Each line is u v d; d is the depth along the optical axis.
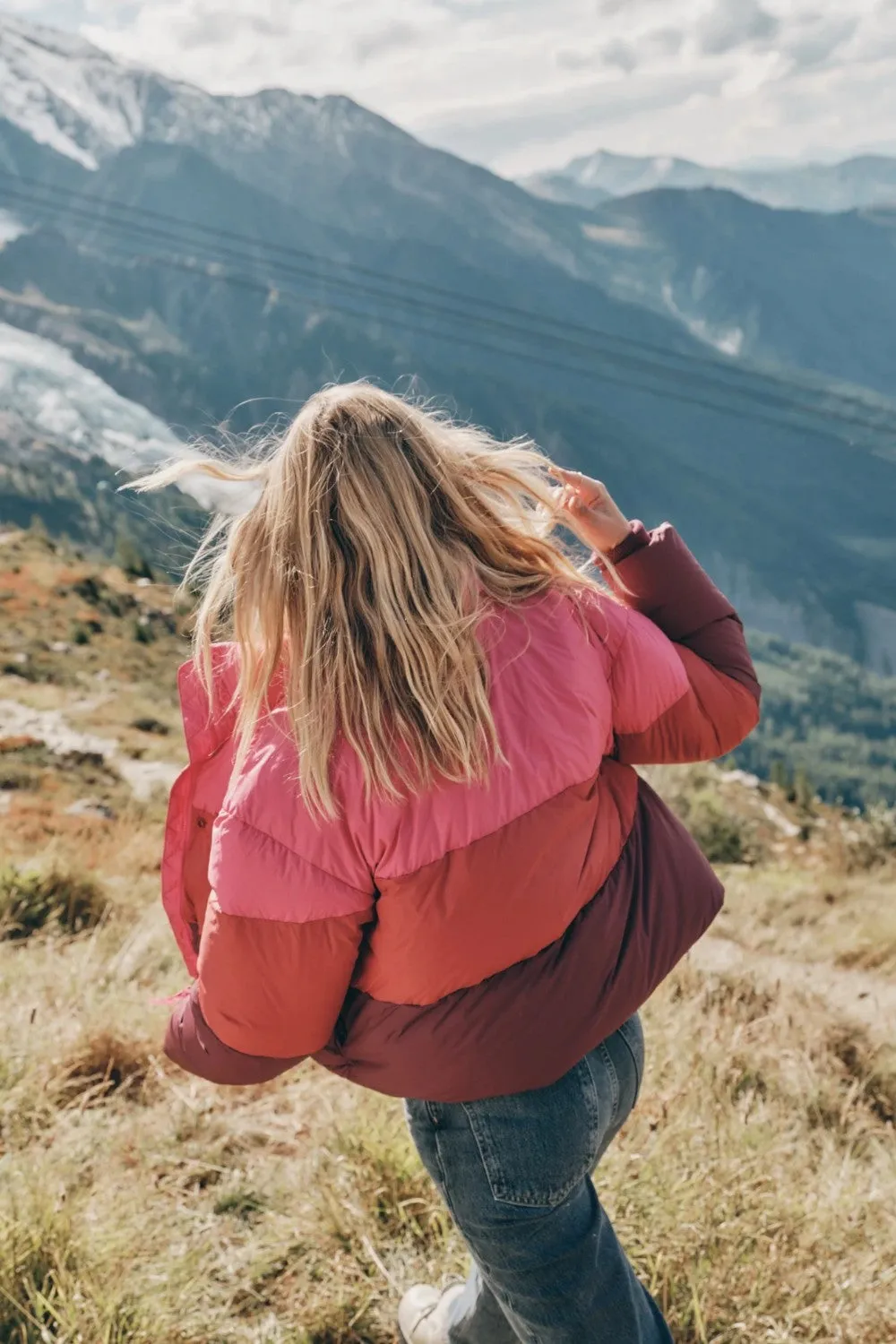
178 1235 2.38
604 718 1.53
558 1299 1.62
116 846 8.05
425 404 1.63
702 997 4.10
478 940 1.44
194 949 1.74
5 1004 3.43
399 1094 1.57
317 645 1.41
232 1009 1.49
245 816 1.43
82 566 47.28
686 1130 2.74
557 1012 1.50
